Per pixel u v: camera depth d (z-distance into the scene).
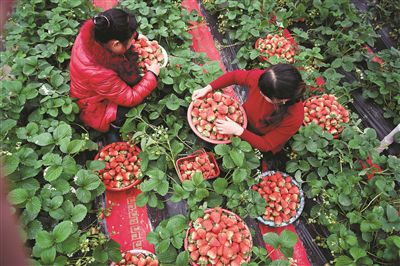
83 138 2.97
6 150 2.73
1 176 0.77
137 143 3.04
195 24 4.00
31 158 2.64
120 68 2.70
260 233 2.84
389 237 2.52
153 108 3.10
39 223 2.41
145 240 2.78
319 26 4.10
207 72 3.23
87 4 3.76
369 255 2.68
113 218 2.82
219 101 2.92
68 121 3.07
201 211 2.50
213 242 2.32
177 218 2.48
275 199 2.78
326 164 2.98
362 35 3.89
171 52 3.63
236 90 3.56
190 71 3.34
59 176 2.58
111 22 2.35
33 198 2.40
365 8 4.43
